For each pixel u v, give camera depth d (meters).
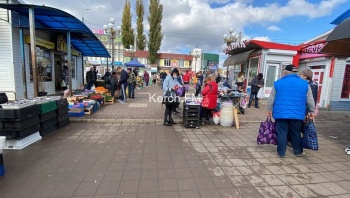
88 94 9.11
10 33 8.48
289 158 3.91
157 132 5.35
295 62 10.87
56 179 2.93
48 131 5.01
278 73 10.92
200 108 5.98
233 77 14.57
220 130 5.72
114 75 10.90
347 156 4.09
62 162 3.47
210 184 2.90
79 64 15.82
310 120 3.96
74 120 6.19
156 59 36.12
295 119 3.71
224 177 3.11
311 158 3.94
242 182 2.98
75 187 2.74
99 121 6.21
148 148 4.21
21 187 2.71
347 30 3.69
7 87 8.78
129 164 3.46
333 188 2.89
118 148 4.17
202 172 3.25
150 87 20.78
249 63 11.91
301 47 10.68
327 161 3.82
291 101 3.68
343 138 5.33
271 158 3.88
